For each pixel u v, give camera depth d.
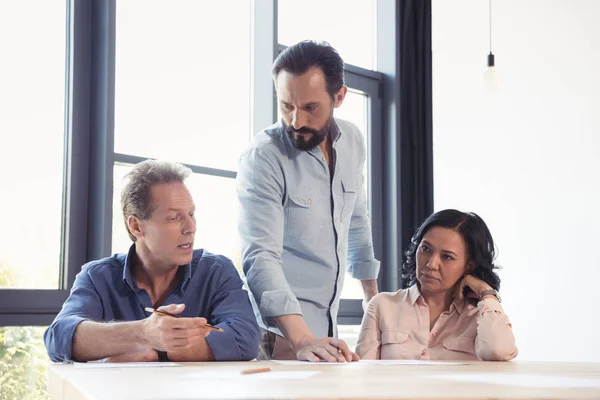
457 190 3.88
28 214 2.59
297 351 1.77
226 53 3.22
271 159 2.05
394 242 3.74
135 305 1.82
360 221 2.41
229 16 3.24
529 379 1.19
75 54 2.70
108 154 2.70
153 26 2.95
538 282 3.58
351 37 3.79
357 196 2.36
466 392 0.90
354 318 3.62
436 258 2.18
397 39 3.84
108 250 2.67
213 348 1.66
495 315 2.13
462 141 3.88
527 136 3.67
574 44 3.56
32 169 2.61
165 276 1.85
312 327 2.18
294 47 2.00
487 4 3.86
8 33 2.59
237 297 1.85
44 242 2.62
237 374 1.19
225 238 3.13
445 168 3.91
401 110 3.85
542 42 3.66
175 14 3.03
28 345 2.55
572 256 3.48
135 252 1.84
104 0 2.74
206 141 3.11
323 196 2.16
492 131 3.78
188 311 1.84
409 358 2.21
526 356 3.59
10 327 2.51
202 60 3.12
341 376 1.18
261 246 1.95
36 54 2.64
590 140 3.47
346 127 2.29
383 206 3.79
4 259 2.53
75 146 2.68
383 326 2.26
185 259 1.79
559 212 3.54
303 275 2.16
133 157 2.82
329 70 1.99
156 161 1.85
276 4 3.31
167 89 2.98
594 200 3.43
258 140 2.09
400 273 3.71
